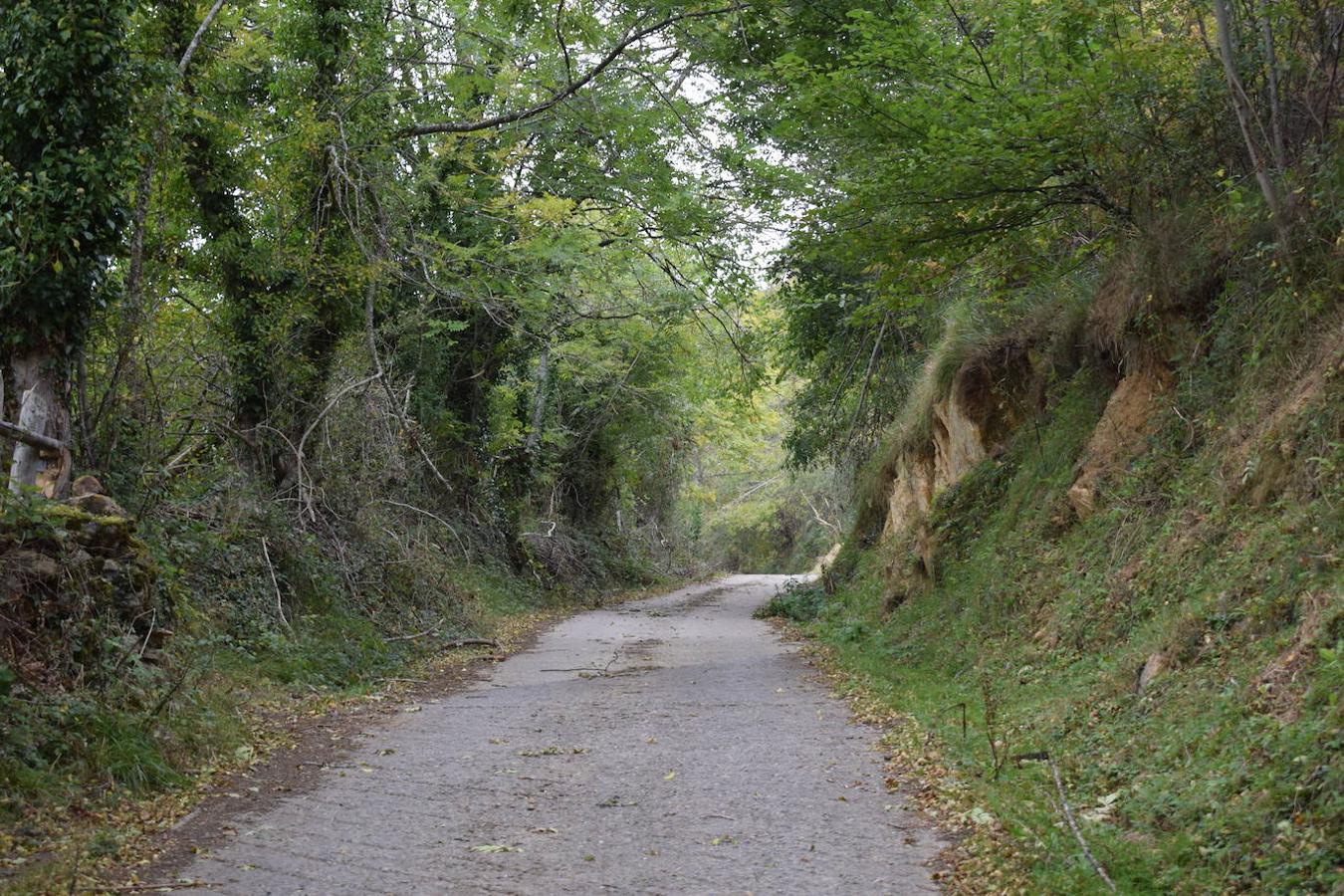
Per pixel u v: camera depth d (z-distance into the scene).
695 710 11.62
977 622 13.10
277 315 17.27
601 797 7.82
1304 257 9.48
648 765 8.86
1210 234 11.27
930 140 11.62
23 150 12.12
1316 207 9.62
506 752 9.55
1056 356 15.21
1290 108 10.71
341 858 6.39
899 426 22.41
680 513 57.88
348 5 17.56
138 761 8.05
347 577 18.06
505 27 19.48
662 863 6.25
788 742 9.70
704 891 5.75
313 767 9.02
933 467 19.62
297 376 17.83
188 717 9.39
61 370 12.20
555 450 36.56
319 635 15.36
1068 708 8.75
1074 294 14.97
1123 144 11.89
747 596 36.31
